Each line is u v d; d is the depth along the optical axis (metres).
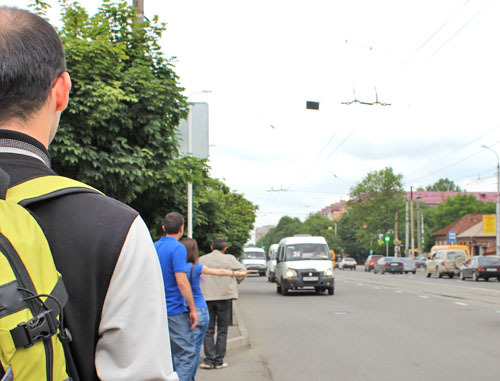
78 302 1.10
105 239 1.12
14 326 0.95
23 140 1.18
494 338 10.09
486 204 84.88
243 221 29.56
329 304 17.91
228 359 8.55
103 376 1.09
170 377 1.14
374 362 8.07
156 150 7.41
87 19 7.39
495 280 35.22
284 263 23.14
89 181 6.64
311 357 8.59
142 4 9.26
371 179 97.50
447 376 7.08
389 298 19.69
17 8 1.27
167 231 5.26
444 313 14.28
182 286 5.10
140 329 1.12
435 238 87.88
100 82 6.62
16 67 1.17
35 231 1.06
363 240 99.25
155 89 7.20
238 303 19.12
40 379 0.98
